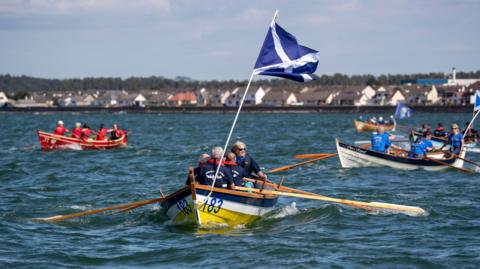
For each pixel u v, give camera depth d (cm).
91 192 3619
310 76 2700
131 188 3778
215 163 2572
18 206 3123
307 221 2716
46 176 4375
